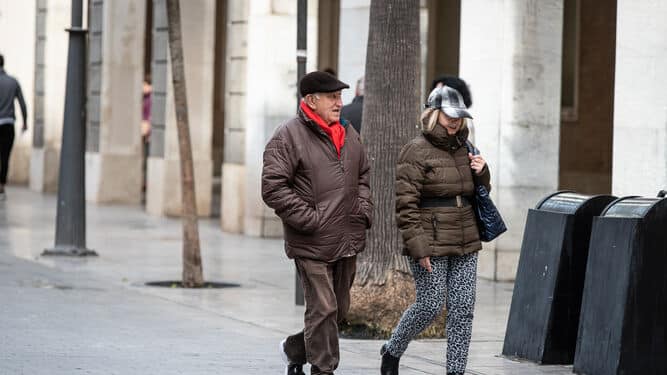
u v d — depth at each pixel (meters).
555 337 20.41
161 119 49.69
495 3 32.47
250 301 27.95
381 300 23.38
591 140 52.12
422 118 17.78
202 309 26.45
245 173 43.84
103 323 23.94
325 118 17.20
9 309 25.25
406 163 17.67
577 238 20.41
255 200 43.25
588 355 19.11
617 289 18.61
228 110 45.03
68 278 30.75
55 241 35.97
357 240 17.36
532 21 32.53
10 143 54.25
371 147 23.80
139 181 55.75
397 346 18.39
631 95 26.03
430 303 17.86
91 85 56.25
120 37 54.75
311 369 17.41
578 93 52.44
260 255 37.75
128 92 55.16
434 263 17.81
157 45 49.91
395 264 23.55
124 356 20.39
